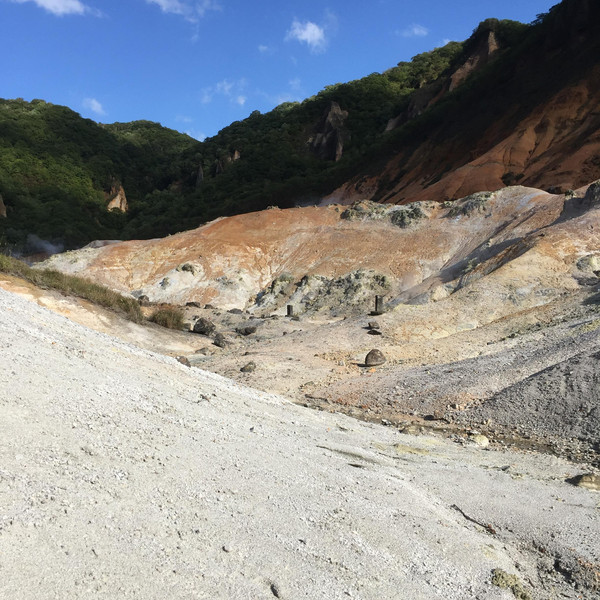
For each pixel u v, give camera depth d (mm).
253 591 3861
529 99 80438
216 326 33719
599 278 27172
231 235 59062
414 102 118062
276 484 5859
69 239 94438
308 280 47906
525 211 45875
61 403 6094
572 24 84562
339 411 14961
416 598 4422
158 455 5605
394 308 27875
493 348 19719
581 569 5586
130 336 24438
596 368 13250
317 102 141375
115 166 139750
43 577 3332
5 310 10227
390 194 86062
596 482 8523
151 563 3795
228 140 146375
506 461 9992
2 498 3910
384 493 6566
